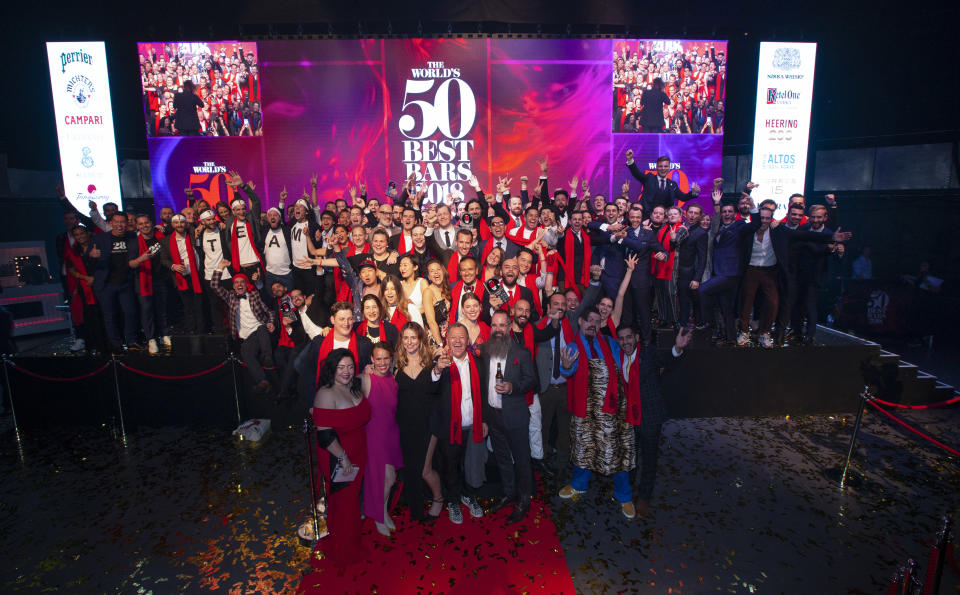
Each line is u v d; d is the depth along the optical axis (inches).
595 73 407.2
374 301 192.9
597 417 175.2
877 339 407.2
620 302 218.1
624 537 174.6
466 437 176.9
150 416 272.2
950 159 398.9
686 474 215.3
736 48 435.2
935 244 412.5
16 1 362.6
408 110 406.6
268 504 196.9
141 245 274.7
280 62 398.3
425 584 153.3
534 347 202.5
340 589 151.7
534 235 277.1
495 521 183.5
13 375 271.9
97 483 214.7
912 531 178.4
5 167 421.4
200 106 399.9
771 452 234.7
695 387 270.2
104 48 383.9
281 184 410.9
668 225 271.0
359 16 372.8
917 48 406.9
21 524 187.5
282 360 256.5
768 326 269.0
